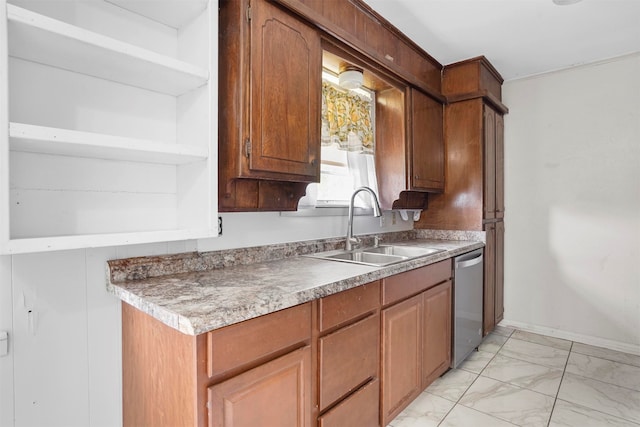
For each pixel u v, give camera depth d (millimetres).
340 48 1881
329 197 2373
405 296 1859
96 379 1305
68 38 995
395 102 2561
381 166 2637
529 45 2607
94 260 1298
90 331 1289
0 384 1112
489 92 2922
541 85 3150
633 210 2771
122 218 1342
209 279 1395
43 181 1166
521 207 3260
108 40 1062
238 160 1384
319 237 2254
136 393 1259
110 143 1080
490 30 2375
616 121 2826
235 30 1389
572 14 2189
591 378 2342
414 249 2477
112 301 1341
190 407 968
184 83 1342
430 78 2814
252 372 1078
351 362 1490
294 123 1550
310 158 1630
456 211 2988
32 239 954
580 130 2975
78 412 1266
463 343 2506
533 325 3211
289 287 1261
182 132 1453
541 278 3168
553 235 3109
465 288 2525
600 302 2906
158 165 1443
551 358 2656
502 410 1979
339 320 1415
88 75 1257
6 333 1121
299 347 1250
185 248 1543
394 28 2291
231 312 1000
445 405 2031
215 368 979
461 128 2947
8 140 906
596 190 2918
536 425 1838
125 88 1349
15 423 1141
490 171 3021
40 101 1154
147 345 1181
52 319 1207
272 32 1459
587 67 2938
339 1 1854
